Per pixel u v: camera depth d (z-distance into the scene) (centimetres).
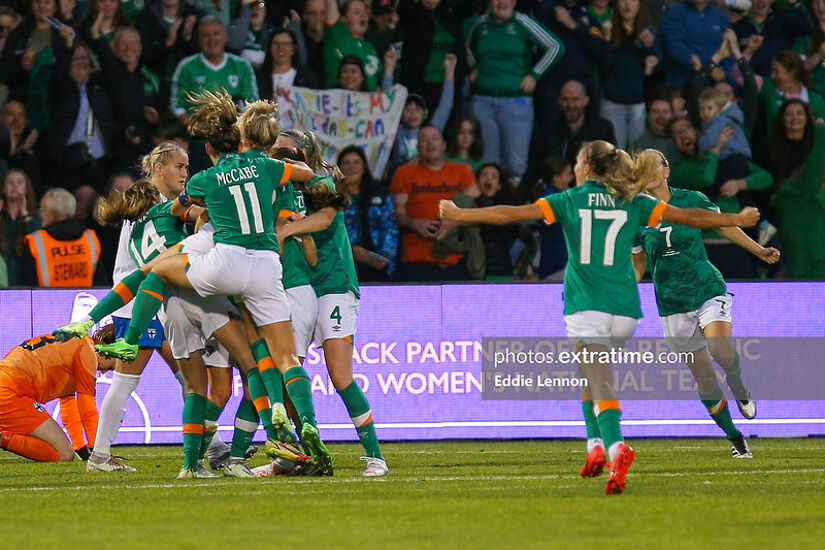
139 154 4059
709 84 4216
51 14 4081
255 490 2106
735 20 4325
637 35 4194
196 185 2198
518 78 4150
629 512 1747
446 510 1789
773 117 4238
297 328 2375
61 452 2820
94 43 4053
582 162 2092
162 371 3347
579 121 4144
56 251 3731
